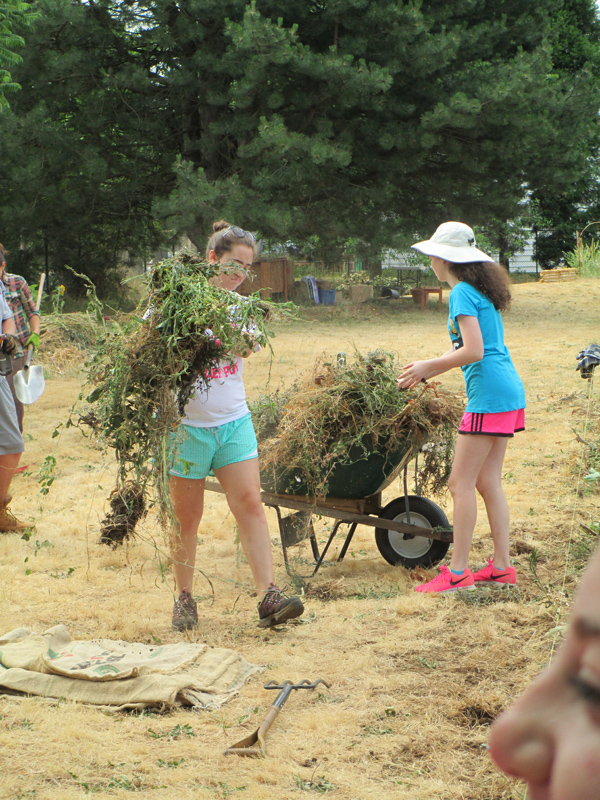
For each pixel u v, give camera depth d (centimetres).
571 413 864
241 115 1873
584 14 3700
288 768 261
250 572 482
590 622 58
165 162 2097
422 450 489
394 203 2192
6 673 328
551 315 1997
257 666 345
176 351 360
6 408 531
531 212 3512
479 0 2034
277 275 2234
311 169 1814
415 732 286
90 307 394
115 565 488
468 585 423
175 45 1900
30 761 266
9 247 2102
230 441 384
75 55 1809
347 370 464
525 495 608
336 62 1739
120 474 377
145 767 263
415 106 1983
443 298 2639
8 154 1820
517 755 59
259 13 1727
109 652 353
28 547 514
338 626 391
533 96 1958
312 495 470
